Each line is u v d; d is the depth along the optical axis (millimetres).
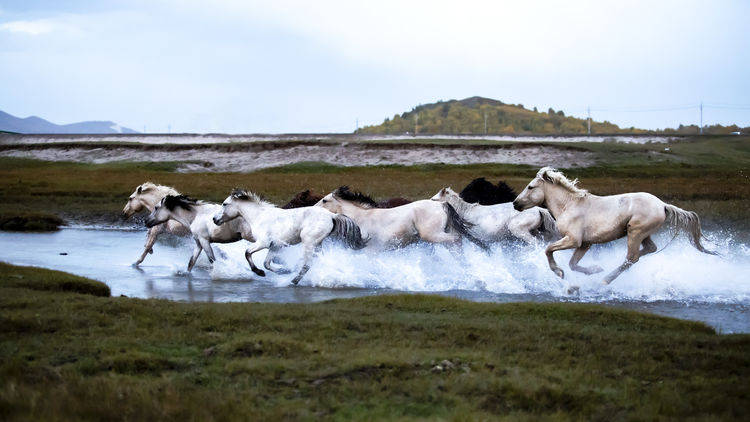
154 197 16453
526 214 13734
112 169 46219
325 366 6602
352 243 13469
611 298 11773
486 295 12117
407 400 5828
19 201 28250
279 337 7539
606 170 42031
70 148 54281
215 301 11266
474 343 7602
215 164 48656
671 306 11078
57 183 34625
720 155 50875
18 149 54812
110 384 5891
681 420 5352
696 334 8250
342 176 39531
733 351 7234
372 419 5344
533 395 5859
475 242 13711
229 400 5590
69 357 6773
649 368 6695
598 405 5754
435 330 8047
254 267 13641
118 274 14438
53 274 11500
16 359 6500
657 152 49000
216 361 6785
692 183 33781
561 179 12570
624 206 12156
